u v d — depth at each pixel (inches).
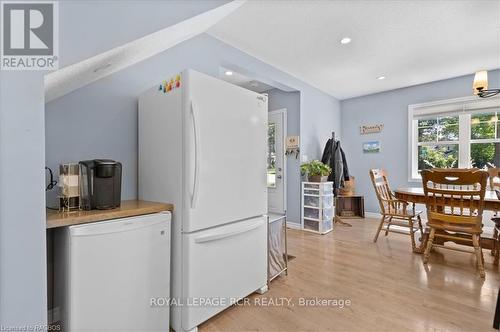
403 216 120.2
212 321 65.4
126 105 77.4
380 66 137.1
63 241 49.1
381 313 67.6
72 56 42.2
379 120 187.6
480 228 88.2
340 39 107.7
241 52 117.0
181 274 60.0
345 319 65.5
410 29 99.2
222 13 70.9
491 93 107.5
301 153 161.8
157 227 56.8
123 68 75.5
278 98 173.5
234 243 69.4
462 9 86.0
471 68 140.6
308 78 157.2
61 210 54.6
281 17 91.3
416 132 174.6
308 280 87.2
